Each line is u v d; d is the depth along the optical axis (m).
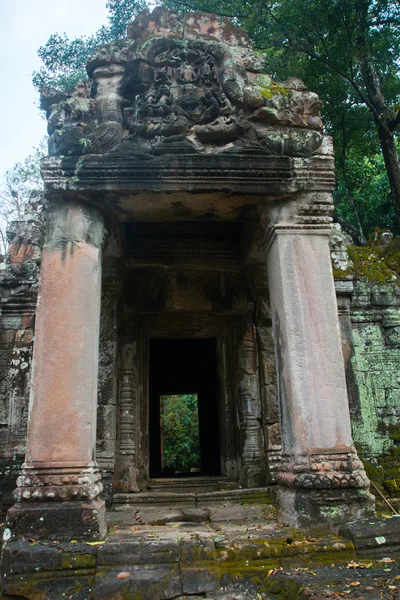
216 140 5.74
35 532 4.41
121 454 7.48
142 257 8.06
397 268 8.89
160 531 4.91
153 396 14.82
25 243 8.63
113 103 5.70
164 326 8.52
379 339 8.18
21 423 7.65
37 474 4.64
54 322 5.11
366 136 17.34
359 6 14.06
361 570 3.99
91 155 5.46
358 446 7.60
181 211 6.07
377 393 7.91
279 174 5.67
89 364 5.05
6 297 8.21
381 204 18.48
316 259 5.62
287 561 4.20
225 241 8.24
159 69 5.93
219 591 3.94
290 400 5.20
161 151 5.55
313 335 5.36
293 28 14.06
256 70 6.11
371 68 15.11
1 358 7.94
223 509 6.23
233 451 8.23
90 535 4.41
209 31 6.22
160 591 3.85
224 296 8.32
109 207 5.80
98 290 5.50
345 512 4.75
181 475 14.00
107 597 3.79
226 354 8.60
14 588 3.96
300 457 4.97
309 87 15.68
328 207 5.75
